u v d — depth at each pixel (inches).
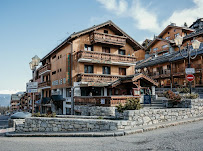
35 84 534.3
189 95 521.7
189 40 1446.9
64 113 954.1
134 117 372.8
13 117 558.3
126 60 986.1
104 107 581.6
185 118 446.0
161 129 356.5
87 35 923.4
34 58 550.0
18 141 350.0
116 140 297.1
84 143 294.2
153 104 645.3
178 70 1254.9
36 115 523.5
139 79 791.7
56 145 293.1
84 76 853.8
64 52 969.5
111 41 932.6
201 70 1079.0
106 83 861.2
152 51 1866.4
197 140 263.9
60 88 1018.1
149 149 238.8
